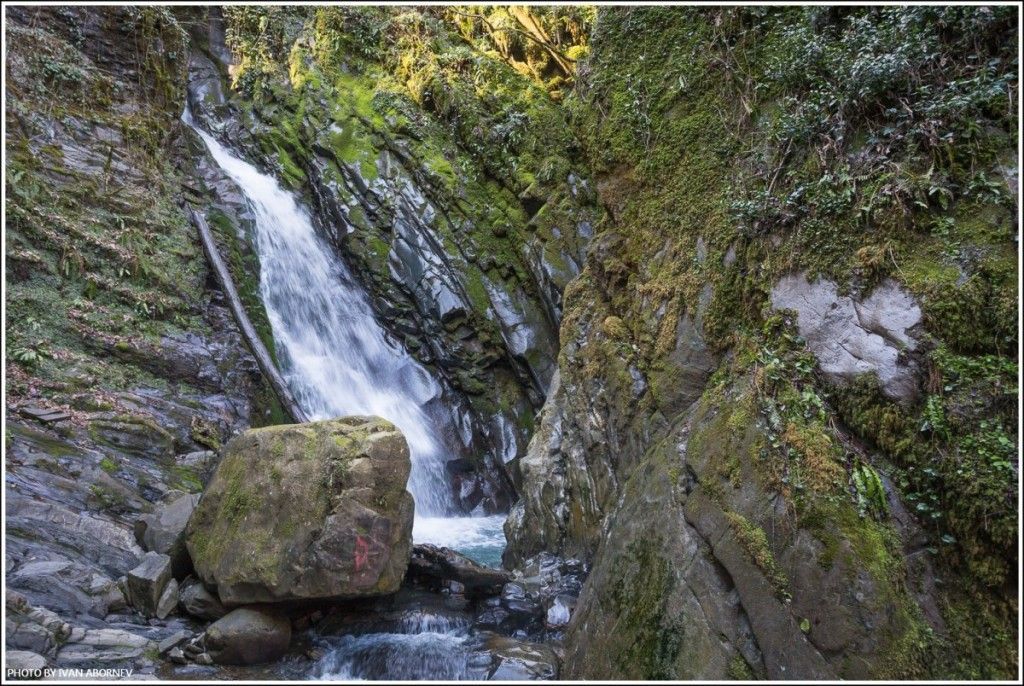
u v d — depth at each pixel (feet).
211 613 15.65
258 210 35.17
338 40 40.93
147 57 37.99
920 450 12.24
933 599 11.17
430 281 32.78
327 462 15.88
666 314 18.17
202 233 32.76
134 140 34.37
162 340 27.86
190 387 27.35
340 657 14.97
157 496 21.33
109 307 27.27
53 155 29.89
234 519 15.88
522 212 32.01
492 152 33.53
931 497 11.95
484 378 31.27
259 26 43.09
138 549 18.10
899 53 14.85
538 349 29.73
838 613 11.00
